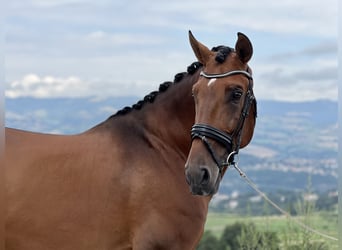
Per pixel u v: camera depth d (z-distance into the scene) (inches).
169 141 183.0
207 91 166.9
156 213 173.3
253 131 180.9
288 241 278.4
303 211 277.0
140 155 177.8
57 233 170.7
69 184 172.2
